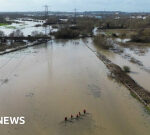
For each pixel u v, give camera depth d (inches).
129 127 1304.1
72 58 3024.1
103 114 1451.8
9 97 1691.7
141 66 2650.1
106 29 7037.4
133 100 1664.6
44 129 1277.1
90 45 4261.8
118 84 2007.9
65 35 5216.5
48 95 1736.0
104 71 2410.2
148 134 1237.7
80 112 1475.1
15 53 3363.7
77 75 2245.3
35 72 2331.4
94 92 1809.8
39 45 4202.8
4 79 2105.1
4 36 4547.2
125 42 4517.7
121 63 2805.1
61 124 1330.0
